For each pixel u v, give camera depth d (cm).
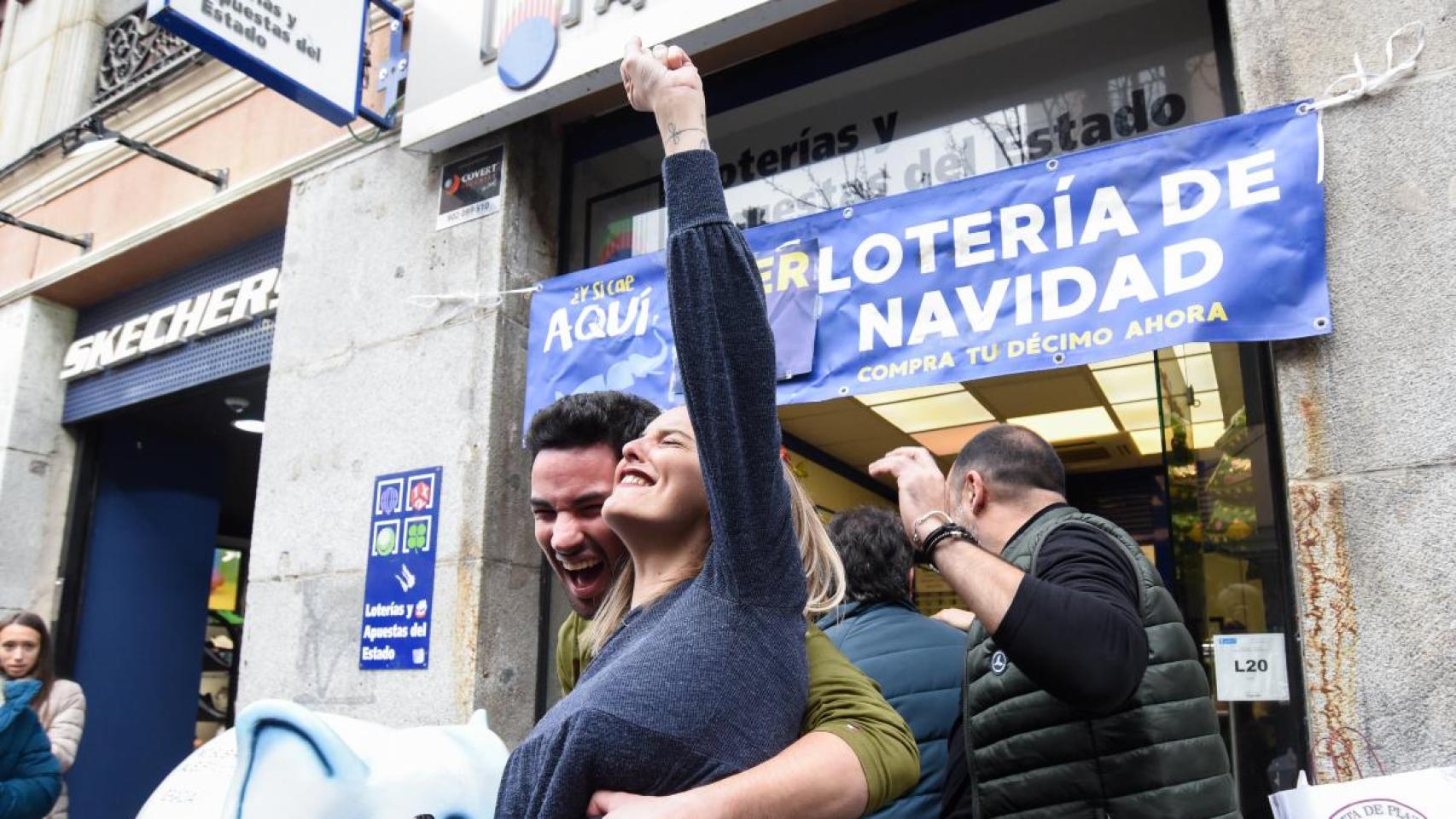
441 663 357
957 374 283
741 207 371
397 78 429
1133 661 146
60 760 378
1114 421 496
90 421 607
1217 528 270
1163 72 303
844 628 219
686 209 106
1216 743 169
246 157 504
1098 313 264
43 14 677
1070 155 279
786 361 314
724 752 93
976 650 183
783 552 102
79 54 630
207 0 353
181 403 576
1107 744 163
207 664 862
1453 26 236
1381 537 221
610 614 129
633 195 403
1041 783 168
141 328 570
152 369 561
